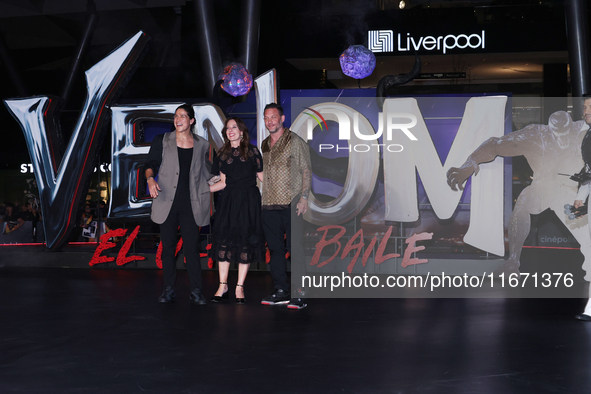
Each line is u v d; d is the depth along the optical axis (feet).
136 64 27.53
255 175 17.35
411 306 16.43
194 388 8.63
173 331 12.85
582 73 32.78
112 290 19.90
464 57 52.08
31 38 59.47
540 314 15.06
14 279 23.21
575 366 9.80
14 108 28.32
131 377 9.21
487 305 16.60
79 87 59.57
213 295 18.93
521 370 9.55
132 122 27.35
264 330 12.96
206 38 33.58
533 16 49.75
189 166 17.28
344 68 28.09
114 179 27.48
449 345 11.41
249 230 17.16
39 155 28.22
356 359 10.32
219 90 33.09
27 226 39.22
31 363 10.09
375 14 51.37
